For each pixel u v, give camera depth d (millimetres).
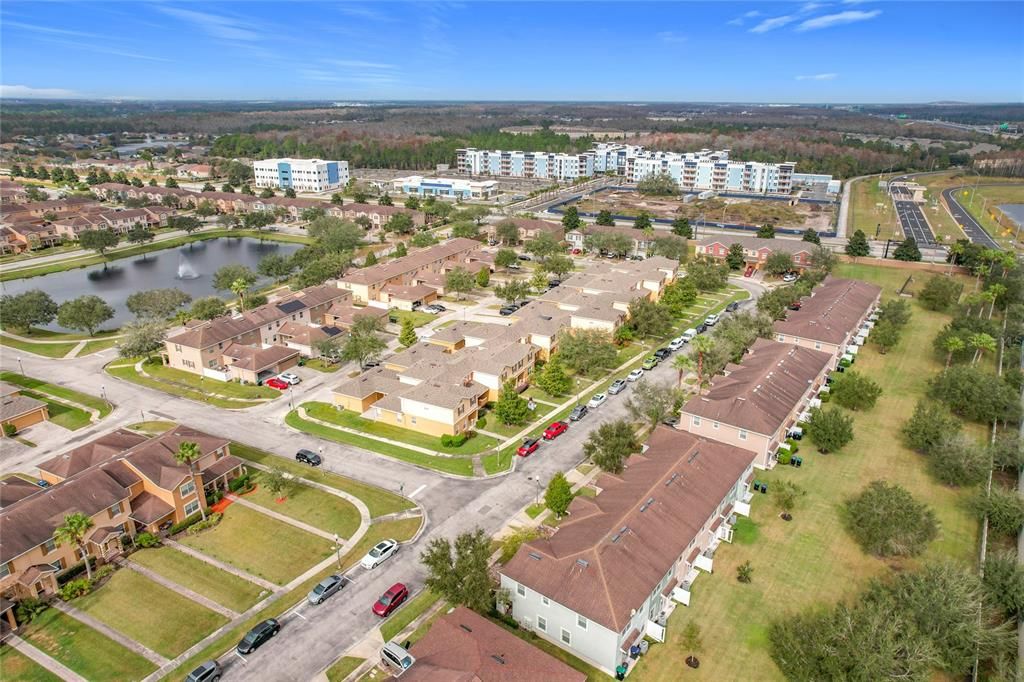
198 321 117438
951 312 127812
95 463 67938
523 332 104500
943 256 170750
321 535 63531
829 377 97938
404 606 54312
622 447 68938
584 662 48781
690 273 143875
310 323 121375
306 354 107688
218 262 181875
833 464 76375
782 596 55438
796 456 77188
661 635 50281
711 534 60812
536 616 50906
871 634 44781
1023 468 71375
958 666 46062
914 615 48125
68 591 55219
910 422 79938
